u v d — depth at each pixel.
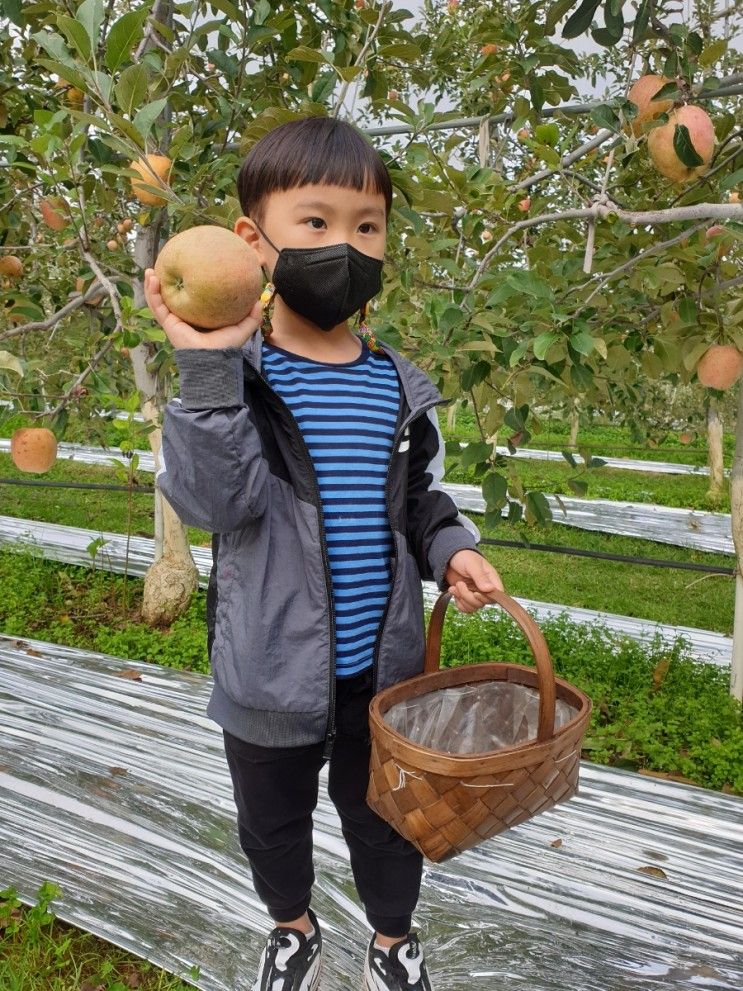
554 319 1.99
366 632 1.30
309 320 1.30
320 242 1.21
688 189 2.38
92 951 1.91
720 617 4.99
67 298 3.86
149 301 1.09
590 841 2.36
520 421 2.61
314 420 1.27
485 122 2.87
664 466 10.87
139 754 2.79
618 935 1.97
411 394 1.38
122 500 7.71
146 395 3.88
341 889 2.09
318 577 1.21
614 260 2.62
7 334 2.76
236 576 1.23
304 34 3.05
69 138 2.22
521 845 2.33
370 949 1.55
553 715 1.08
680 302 2.58
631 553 6.59
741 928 2.01
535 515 2.85
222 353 1.07
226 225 2.28
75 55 2.09
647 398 7.56
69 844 2.28
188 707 3.18
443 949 1.91
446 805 1.07
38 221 3.61
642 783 2.73
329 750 1.26
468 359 2.33
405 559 1.32
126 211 3.65
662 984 1.82
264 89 2.95
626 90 2.22
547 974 1.84
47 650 3.78
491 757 1.04
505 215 2.63
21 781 2.60
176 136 2.21
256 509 1.14
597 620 4.59
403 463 1.34
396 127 3.28
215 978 1.80
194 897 2.07
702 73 2.11
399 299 2.78
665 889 2.15
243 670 1.20
